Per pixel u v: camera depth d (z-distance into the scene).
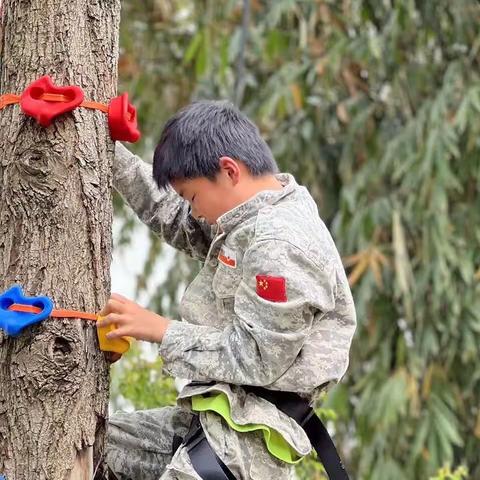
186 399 3.80
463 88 8.65
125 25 10.02
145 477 4.17
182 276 9.85
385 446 8.56
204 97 9.92
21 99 3.74
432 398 8.60
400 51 8.97
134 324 3.72
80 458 3.71
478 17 8.91
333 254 3.83
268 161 4.00
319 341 3.82
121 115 3.88
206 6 9.73
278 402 3.76
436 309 8.40
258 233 3.72
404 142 8.63
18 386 3.66
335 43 9.03
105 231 3.85
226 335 3.70
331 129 9.38
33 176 3.73
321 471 6.07
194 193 3.95
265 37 9.24
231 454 3.63
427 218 8.48
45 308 3.64
